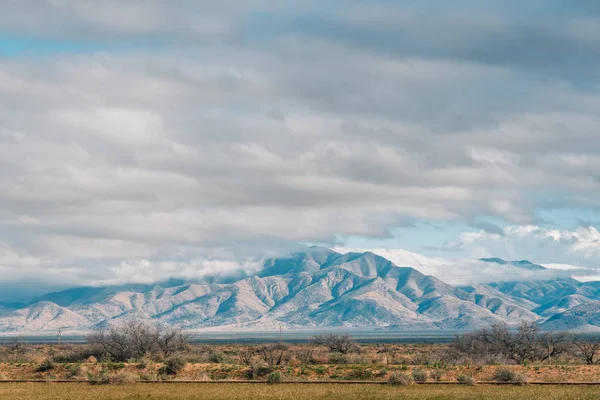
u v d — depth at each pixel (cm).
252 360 8925
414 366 7869
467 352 10000
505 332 10438
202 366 8106
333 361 9369
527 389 6175
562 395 5719
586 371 7319
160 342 10475
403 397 5709
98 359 10138
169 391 6369
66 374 8000
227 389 6481
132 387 6744
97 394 6184
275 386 6719
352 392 6119
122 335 10381
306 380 7269
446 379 7112
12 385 7019
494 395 5762
